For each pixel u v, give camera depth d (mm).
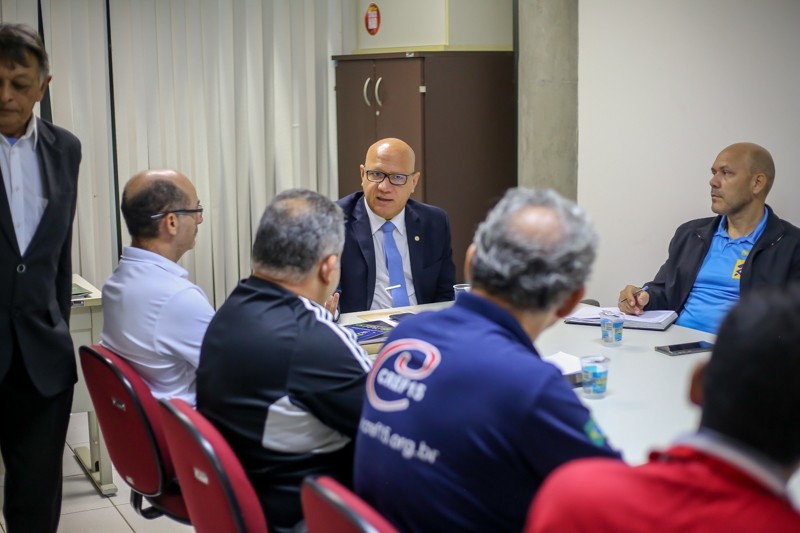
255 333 1970
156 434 2279
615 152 4531
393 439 1540
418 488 1502
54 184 2584
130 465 2377
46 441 2662
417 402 1524
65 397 2680
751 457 992
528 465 1468
